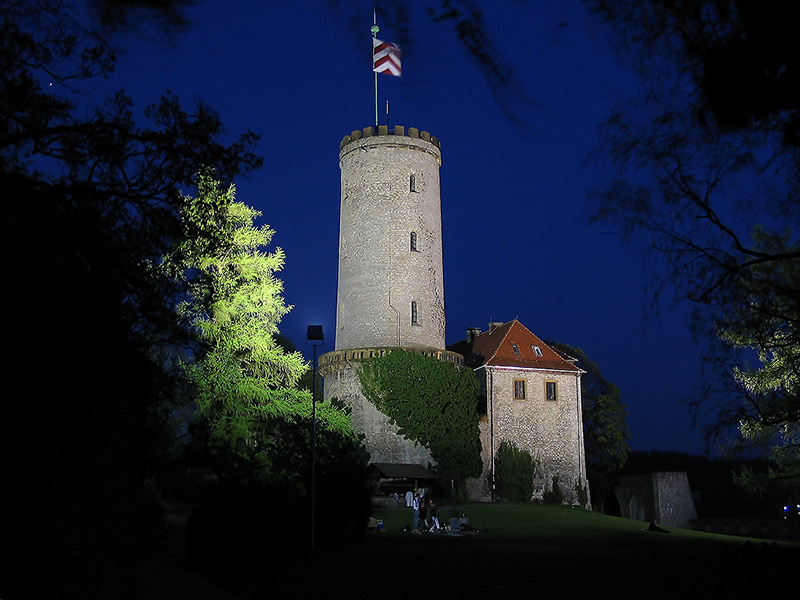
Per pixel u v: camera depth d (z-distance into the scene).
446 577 17.31
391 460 42.44
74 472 10.77
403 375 42.94
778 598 14.55
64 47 12.13
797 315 15.12
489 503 43.28
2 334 9.55
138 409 13.40
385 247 46.66
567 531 32.38
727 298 14.45
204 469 34.97
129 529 12.76
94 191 12.51
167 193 13.52
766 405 20.72
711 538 32.50
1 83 11.87
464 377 44.81
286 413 30.31
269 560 19.06
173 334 15.07
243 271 29.84
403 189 47.59
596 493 55.28
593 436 57.66
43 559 9.94
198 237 14.83
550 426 48.66
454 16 5.82
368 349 43.94
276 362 31.72
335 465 25.36
